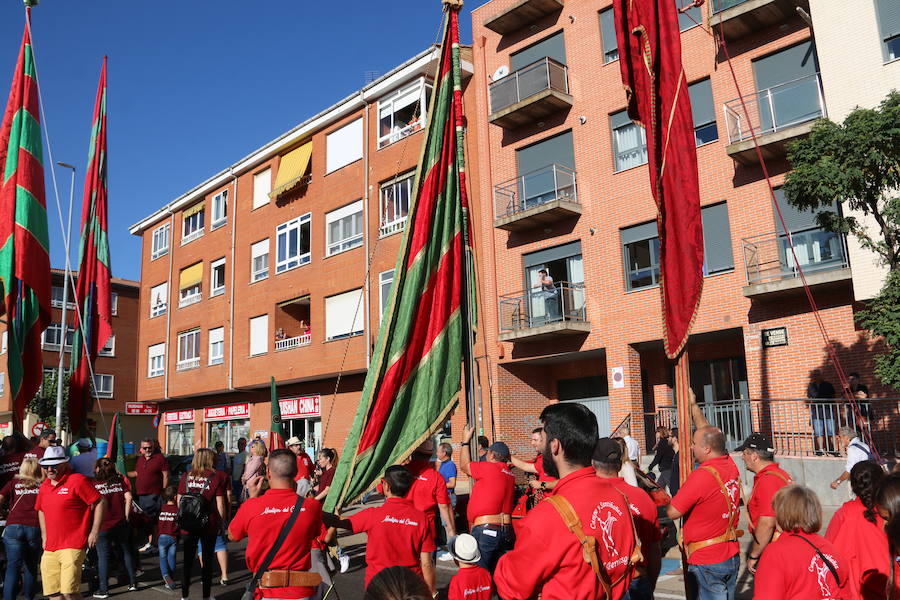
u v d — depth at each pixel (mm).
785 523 3369
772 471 5191
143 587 9102
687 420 5113
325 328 24922
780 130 15797
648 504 3859
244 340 28516
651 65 5680
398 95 23875
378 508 4969
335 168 25781
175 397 32281
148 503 10047
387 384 5918
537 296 19531
